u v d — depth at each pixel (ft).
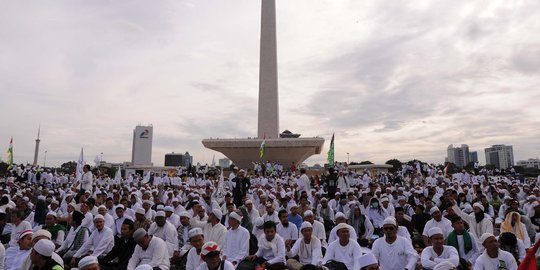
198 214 39.81
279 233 35.94
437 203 57.52
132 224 31.27
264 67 166.20
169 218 40.57
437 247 25.73
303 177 66.13
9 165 91.45
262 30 167.12
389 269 26.02
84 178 64.18
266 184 92.43
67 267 32.22
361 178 129.08
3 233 42.68
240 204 61.26
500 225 40.57
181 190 78.95
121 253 31.32
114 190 65.26
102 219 32.96
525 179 132.05
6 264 29.63
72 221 36.42
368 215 47.65
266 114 165.78
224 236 32.30
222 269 19.95
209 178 117.29
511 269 23.22
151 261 27.35
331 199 60.13
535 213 45.27
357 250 26.25
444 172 126.41
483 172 142.51
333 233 31.63
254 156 175.22
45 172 114.62
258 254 30.25
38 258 20.33
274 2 167.73
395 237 26.30
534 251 17.89
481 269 23.84
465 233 29.94
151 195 63.52
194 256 25.94
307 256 30.09
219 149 172.65
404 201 52.19
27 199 50.01
